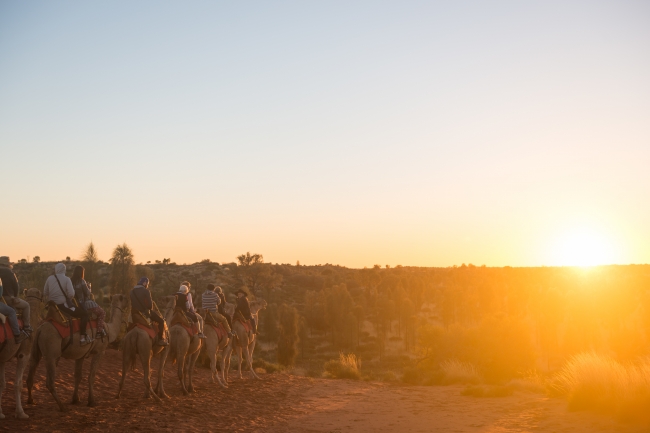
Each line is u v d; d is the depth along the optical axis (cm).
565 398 1711
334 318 9619
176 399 1592
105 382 1819
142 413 1332
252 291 11531
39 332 1234
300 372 3366
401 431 1281
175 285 8388
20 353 1182
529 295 12019
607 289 8644
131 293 1512
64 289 1266
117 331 1491
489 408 1638
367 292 13075
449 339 3756
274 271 15250
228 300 7581
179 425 1233
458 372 2875
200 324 1855
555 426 1248
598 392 1434
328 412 1566
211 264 13162
